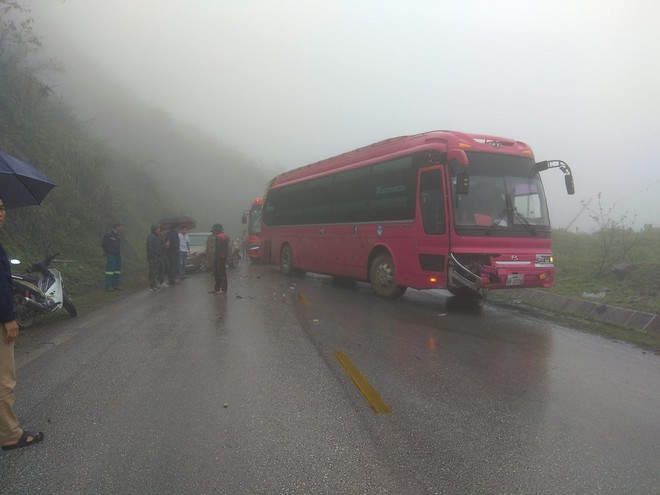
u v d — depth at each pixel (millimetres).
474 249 9102
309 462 3516
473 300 11180
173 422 4207
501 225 9336
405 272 10398
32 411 4477
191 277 17062
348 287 13734
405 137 11000
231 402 4668
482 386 5191
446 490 3166
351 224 12570
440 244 9359
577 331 8023
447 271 9195
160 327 8148
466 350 6684
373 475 3342
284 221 17094
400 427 4121
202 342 7031
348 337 7375
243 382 5246
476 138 9688
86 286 13250
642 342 7289
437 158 9547
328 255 13805
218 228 12383
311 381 5285
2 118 15070
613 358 6430
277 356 6270
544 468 3463
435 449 3732
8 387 3725
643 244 14125
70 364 6000
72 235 15914
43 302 8297
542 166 9883
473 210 9227
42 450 3713
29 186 4953
